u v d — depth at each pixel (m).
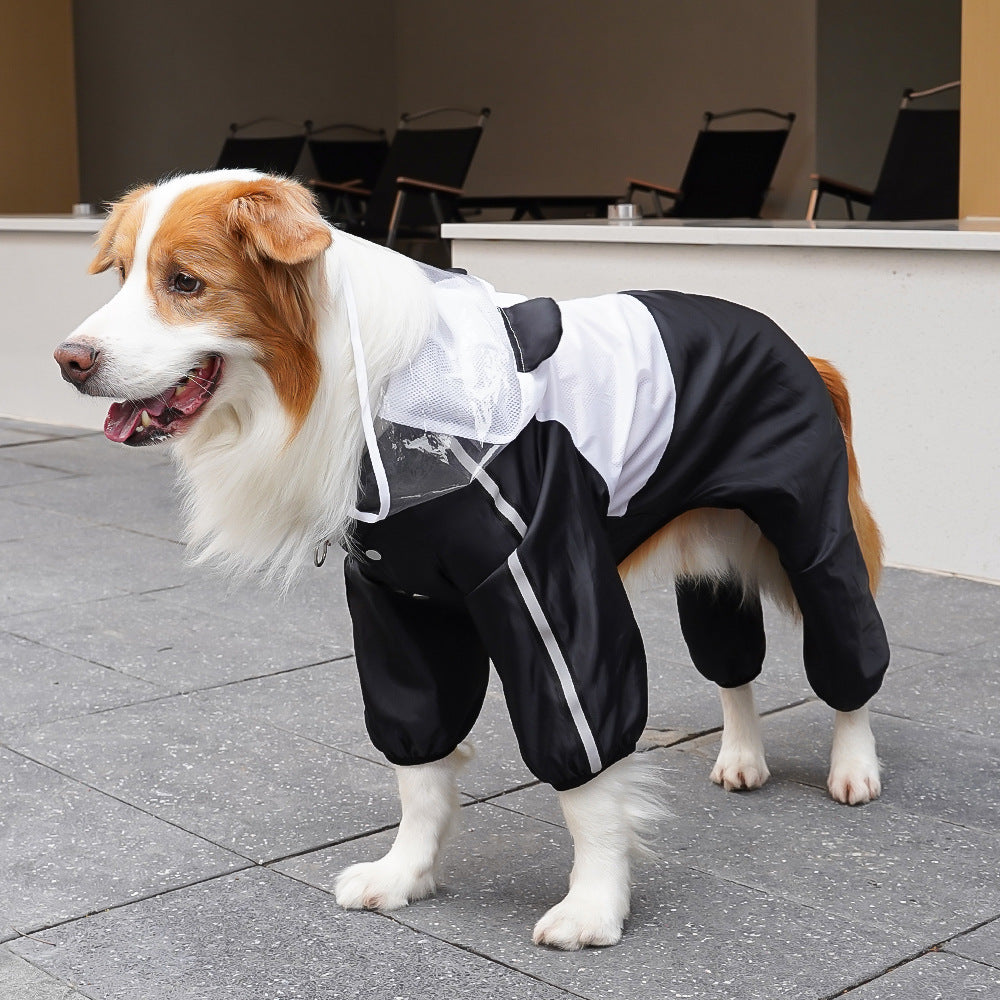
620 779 2.52
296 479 2.40
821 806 3.12
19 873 2.81
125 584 5.04
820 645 2.98
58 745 3.51
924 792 3.17
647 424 2.59
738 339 2.81
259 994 2.35
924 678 3.93
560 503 2.41
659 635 4.37
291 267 2.31
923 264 4.89
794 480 2.82
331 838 2.98
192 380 2.33
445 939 2.54
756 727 3.26
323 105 13.83
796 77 11.48
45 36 10.59
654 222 6.15
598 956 2.46
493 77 13.70
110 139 12.30
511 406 2.40
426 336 2.41
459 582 2.42
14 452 7.56
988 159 5.96
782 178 11.70
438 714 2.61
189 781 3.29
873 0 11.46
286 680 4.01
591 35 12.90
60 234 8.12
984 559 4.93
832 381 3.17
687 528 2.94
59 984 2.39
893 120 11.78
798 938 2.52
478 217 11.69
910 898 2.67
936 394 4.95
